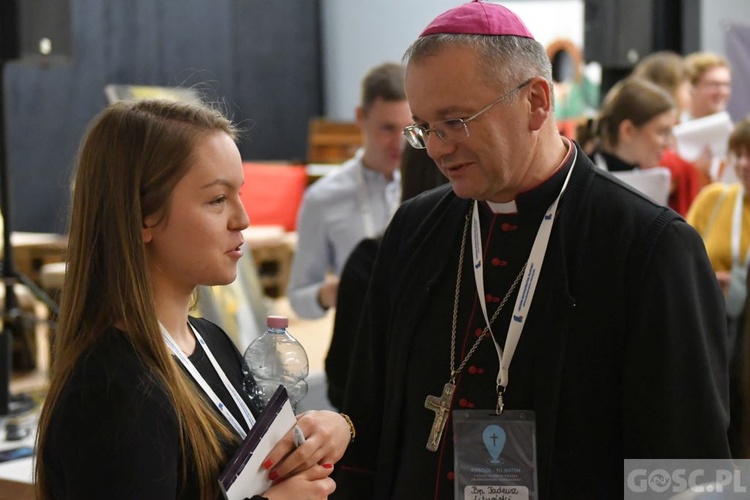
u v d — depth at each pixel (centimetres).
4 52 350
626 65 618
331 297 328
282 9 960
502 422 162
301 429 152
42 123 851
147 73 898
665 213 160
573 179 167
